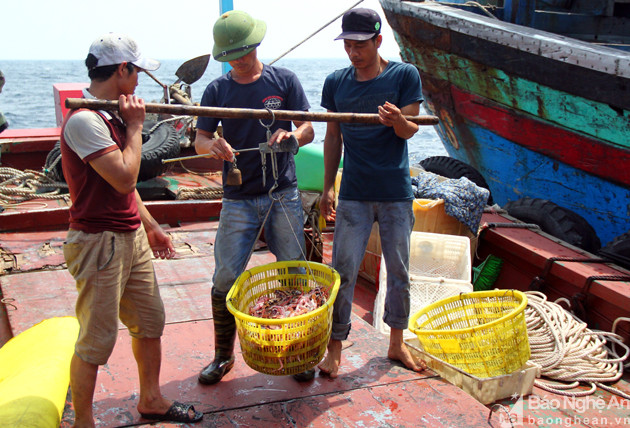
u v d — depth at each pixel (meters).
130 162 2.45
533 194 7.36
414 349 3.85
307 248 5.62
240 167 3.25
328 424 2.92
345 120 3.07
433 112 8.49
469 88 7.30
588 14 7.91
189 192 6.77
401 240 3.41
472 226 5.59
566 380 4.18
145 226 2.88
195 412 2.91
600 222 6.60
